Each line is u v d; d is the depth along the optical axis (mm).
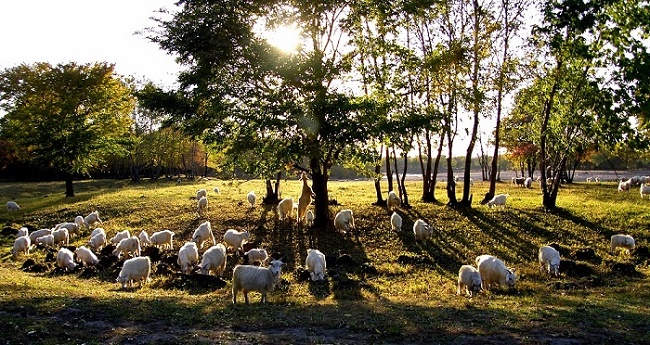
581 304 11875
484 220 25391
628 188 40281
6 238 25844
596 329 9430
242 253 19828
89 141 42875
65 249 18516
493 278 14305
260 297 13383
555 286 14516
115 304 11227
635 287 14289
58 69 43812
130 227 26844
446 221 25312
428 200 32531
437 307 11555
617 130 16609
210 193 40500
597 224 23531
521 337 8898
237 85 21984
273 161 21844
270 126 20781
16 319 9664
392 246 20953
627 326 9648
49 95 44250
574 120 23641
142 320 9992
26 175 72688
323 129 20500
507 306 11695
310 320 10102
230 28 21484
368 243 21516
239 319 10164
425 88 26453
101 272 17516
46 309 10547
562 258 18516
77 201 37344
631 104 15172
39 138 42031
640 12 14773
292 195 39594
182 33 21750
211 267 15969
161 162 73500
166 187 51562
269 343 8531
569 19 14320
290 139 21359
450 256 19156
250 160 23156
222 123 22219
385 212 27734
